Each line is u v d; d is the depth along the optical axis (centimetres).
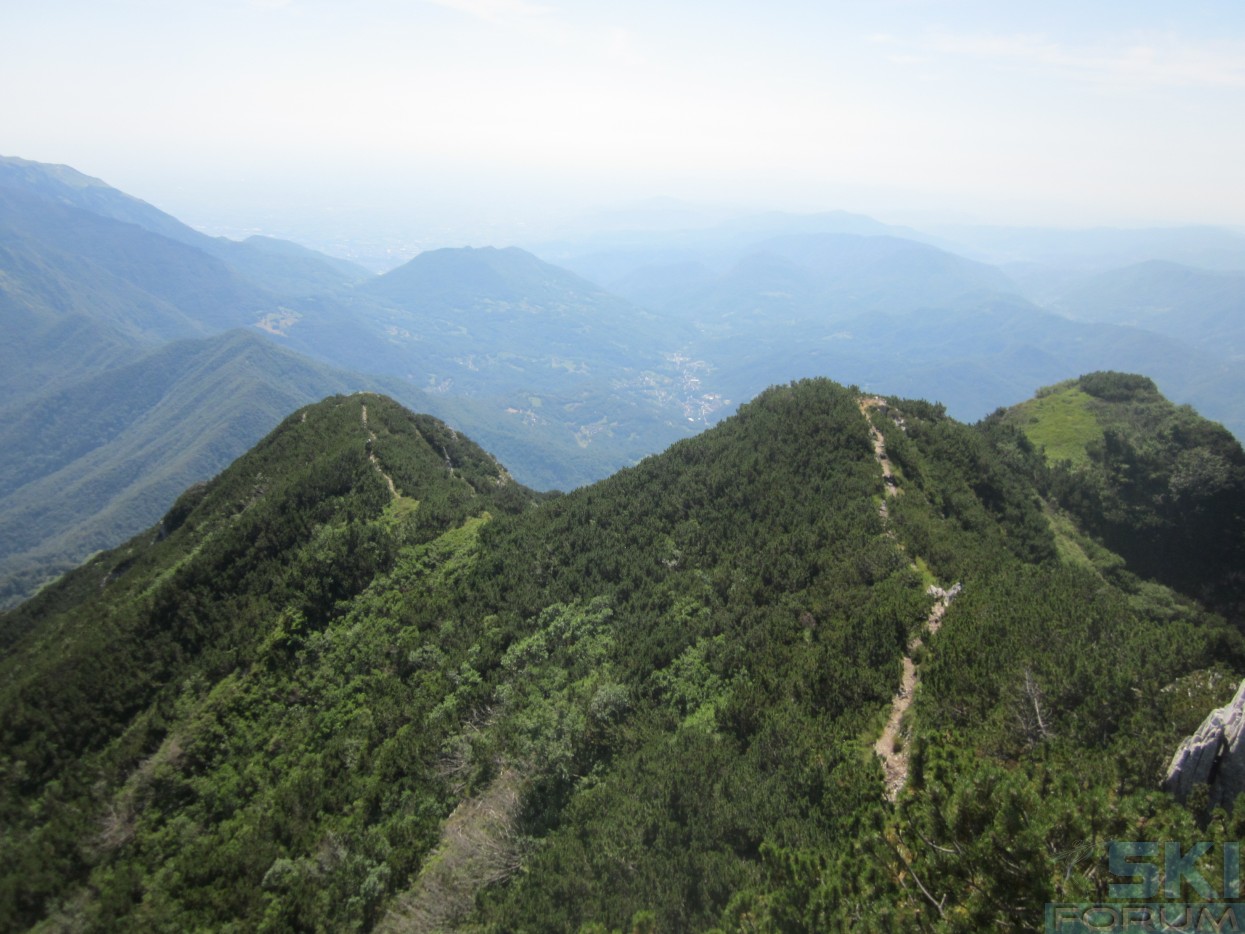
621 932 2097
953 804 1484
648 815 2595
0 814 3812
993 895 1339
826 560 4234
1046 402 8650
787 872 1961
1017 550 4894
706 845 2408
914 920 1472
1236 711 1758
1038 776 1809
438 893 2669
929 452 5653
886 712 2881
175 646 4944
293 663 4678
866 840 1808
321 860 3092
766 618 3847
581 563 5056
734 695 3228
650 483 5962
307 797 3569
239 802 3700
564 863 2511
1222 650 2862
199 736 4162
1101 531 6216
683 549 4925
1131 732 2219
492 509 6456
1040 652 2903
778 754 2748
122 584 6788
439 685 4159
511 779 3145
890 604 3566
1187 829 1341
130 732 4381
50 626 7031
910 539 4375
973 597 3588
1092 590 4112
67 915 3084
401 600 5116
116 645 5016
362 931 2736
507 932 2308
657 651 3794
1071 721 2352
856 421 5728
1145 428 7300
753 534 4806
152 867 3372
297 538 5816
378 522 6009
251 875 3122
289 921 2831
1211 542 5866
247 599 5275
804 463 5453
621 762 3030
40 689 4656
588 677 3791
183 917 2969
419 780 3494
